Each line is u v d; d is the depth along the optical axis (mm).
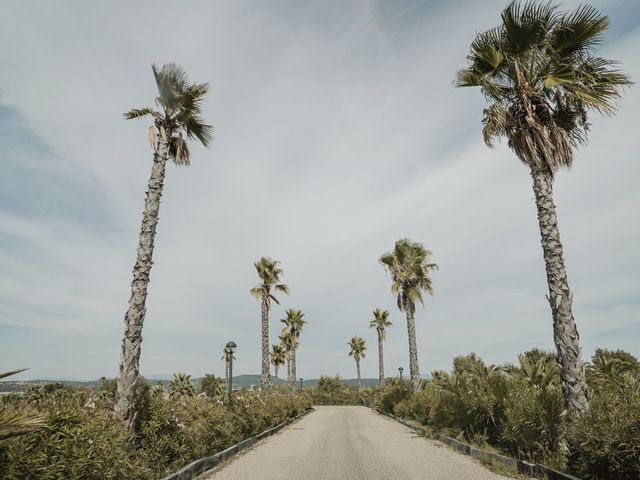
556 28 9328
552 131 9617
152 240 9594
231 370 15125
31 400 5477
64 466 4727
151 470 7207
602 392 7500
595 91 9383
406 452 10930
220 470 8695
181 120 11273
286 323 51188
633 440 5539
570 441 7027
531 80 10203
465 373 15109
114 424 6492
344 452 11203
